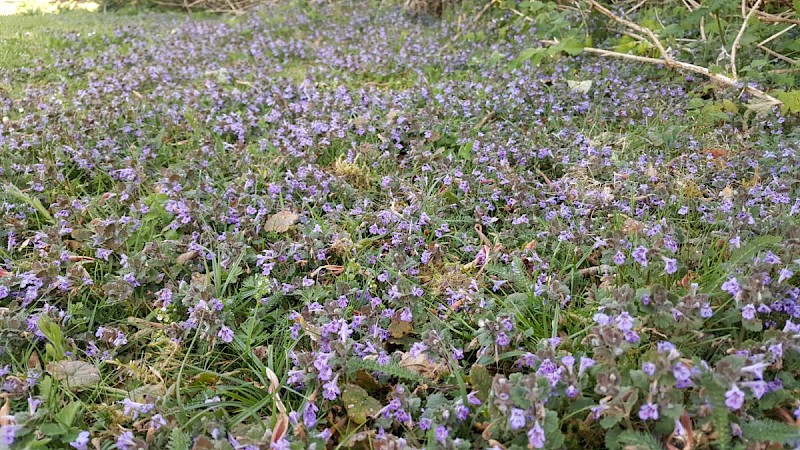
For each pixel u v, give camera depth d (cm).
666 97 107
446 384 50
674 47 123
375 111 103
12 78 135
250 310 60
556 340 49
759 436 40
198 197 77
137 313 62
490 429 43
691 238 68
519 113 102
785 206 67
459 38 160
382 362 50
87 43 173
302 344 57
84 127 95
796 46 113
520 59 121
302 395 49
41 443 43
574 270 63
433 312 59
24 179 83
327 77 130
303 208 76
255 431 44
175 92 114
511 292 63
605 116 102
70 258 66
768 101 96
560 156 86
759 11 116
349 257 67
